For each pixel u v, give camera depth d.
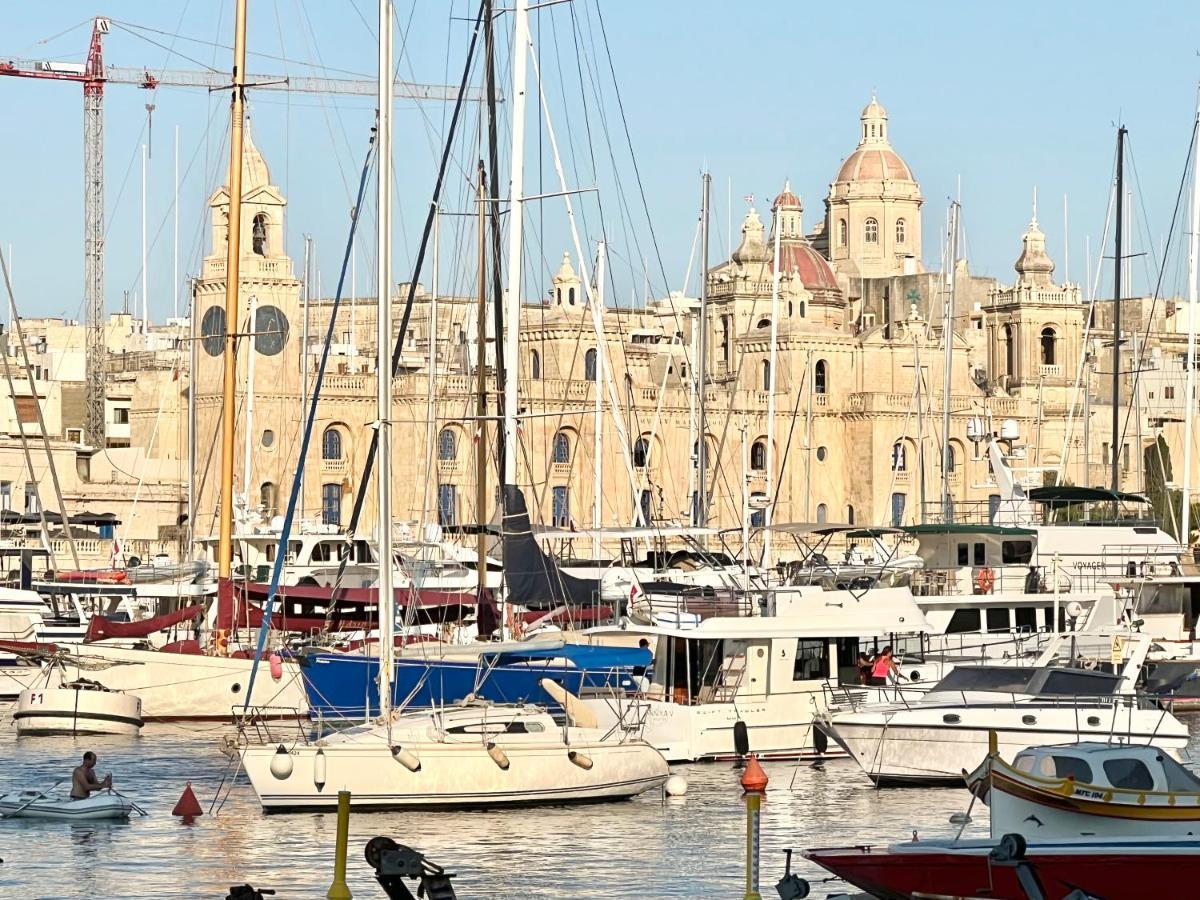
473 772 51.12
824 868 40.84
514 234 71.69
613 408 101.94
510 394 70.62
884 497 173.62
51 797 52.03
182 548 113.62
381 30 54.25
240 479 143.00
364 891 43.06
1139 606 77.25
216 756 63.06
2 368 149.25
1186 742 54.31
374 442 72.50
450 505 144.50
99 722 68.00
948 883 37.38
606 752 52.75
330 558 84.62
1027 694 55.88
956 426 176.62
